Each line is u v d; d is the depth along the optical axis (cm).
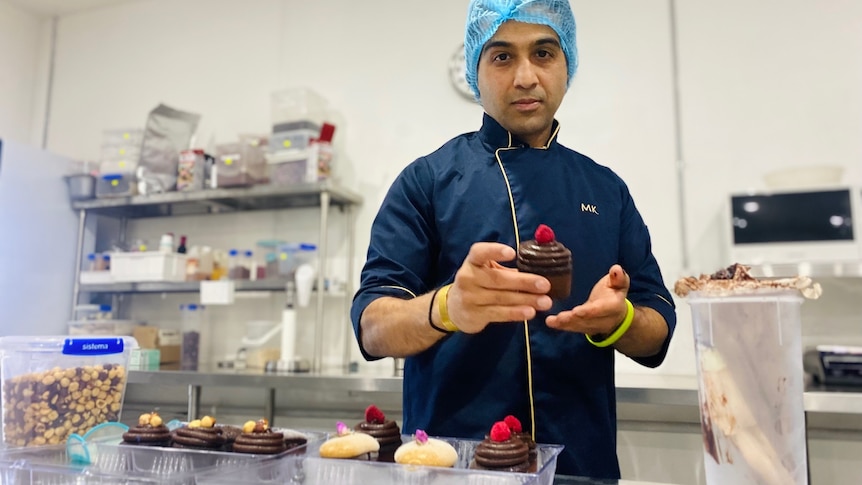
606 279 88
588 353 102
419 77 287
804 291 63
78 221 299
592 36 266
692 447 196
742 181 242
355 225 284
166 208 296
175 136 288
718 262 240
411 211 107
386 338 91
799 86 241
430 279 109
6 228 267
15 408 95
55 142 341
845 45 238
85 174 294
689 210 246
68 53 347
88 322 268
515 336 100
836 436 188
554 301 101
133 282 274
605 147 258
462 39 283
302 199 274
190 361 279
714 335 65
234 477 77
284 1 311
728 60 249
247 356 262
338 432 87
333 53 300
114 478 77
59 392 97
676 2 257
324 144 261
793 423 63
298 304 281
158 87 327
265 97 307
